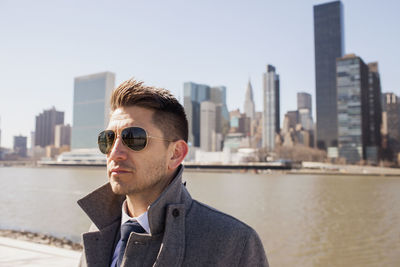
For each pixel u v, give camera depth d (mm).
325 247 17047
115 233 1638
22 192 46312
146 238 1372
